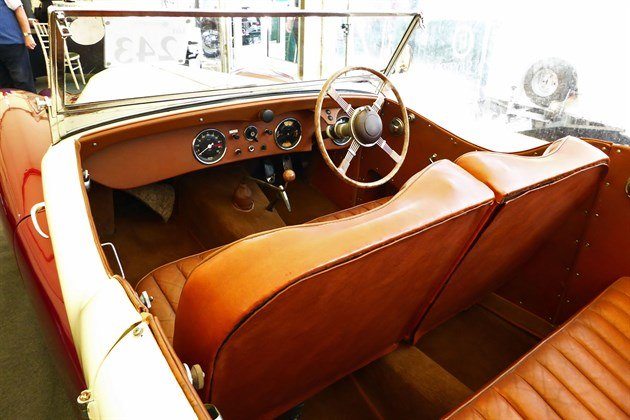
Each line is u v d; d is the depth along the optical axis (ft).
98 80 7.34
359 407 4.42
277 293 1.99
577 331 4.22
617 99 8.43
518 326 5.84
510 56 10.03
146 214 7.91
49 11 4.02
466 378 5.05
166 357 1.96
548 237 5.26
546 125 9.70
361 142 5.86
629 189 4.77
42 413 5.21
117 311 2.23
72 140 4.63
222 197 7.47
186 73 7.57
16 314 6.81
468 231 3.09
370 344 3.78
